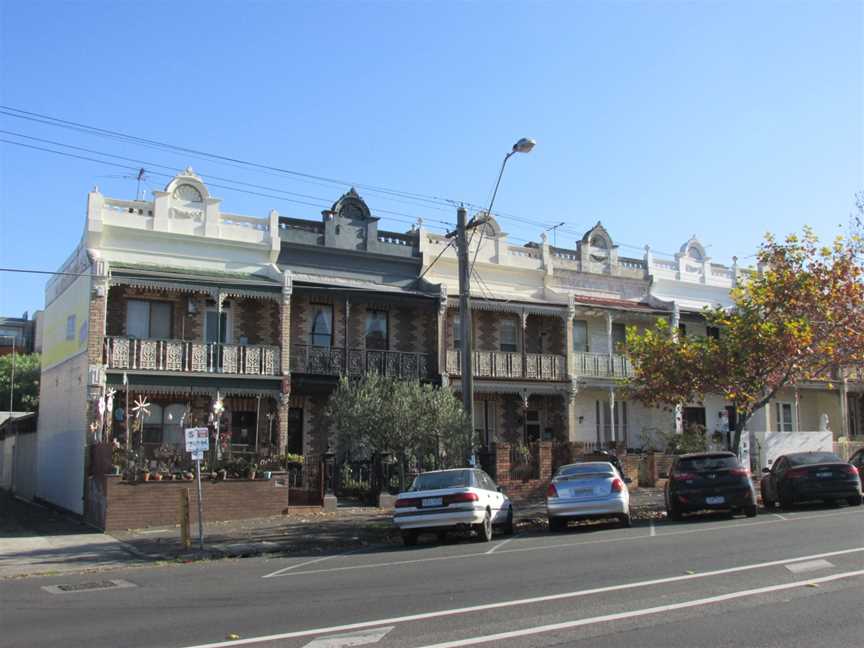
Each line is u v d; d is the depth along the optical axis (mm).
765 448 32250
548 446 26609
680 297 35875
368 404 21547
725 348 23359
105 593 10953
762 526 15992
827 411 40812
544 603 8859
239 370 24469
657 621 7871
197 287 23672
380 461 23594
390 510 22312
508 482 25594
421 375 28031
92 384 22266
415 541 16219
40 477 28188
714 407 36344
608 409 33406
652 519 19734
